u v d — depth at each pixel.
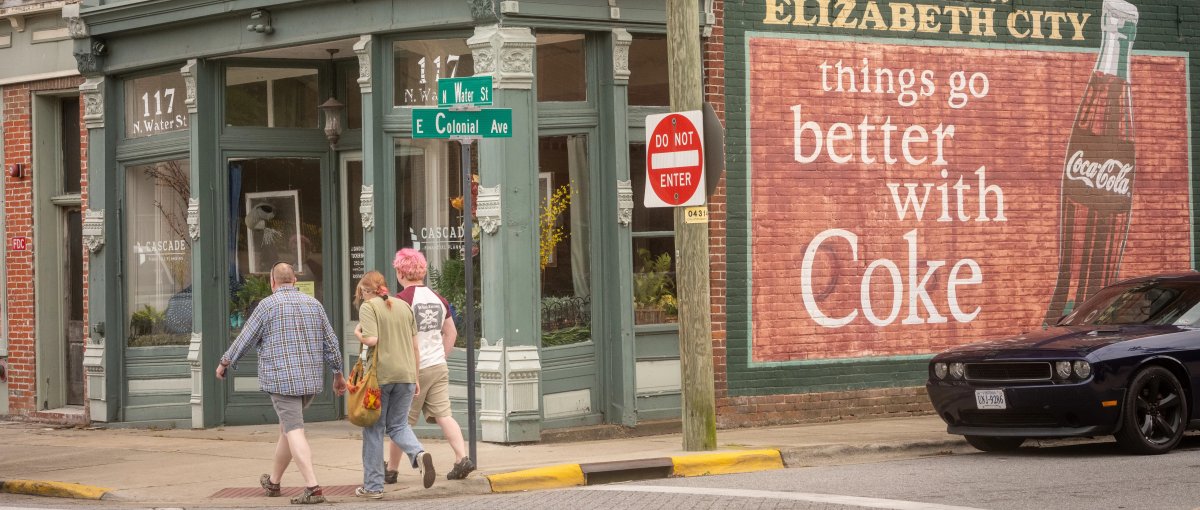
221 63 26.83
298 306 18.19
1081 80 29.12
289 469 20.98
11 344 30.06
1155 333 21.00
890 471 19.47
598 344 24.50
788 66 26.12
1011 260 28.31
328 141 27.09
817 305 26.41
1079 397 19.95
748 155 25.70
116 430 27.77
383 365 18.14
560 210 24.06
